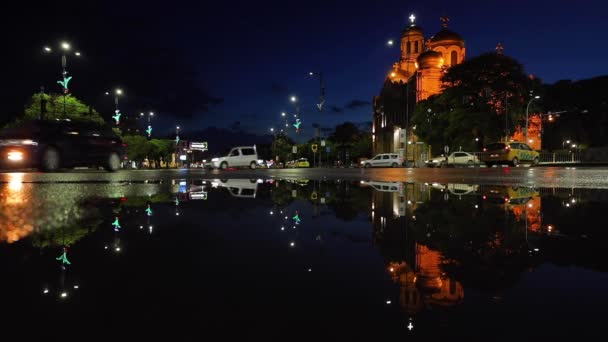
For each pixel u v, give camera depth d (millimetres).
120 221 2039
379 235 1704
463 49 62031
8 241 1507
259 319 759
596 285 981
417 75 61500
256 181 6953
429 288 959
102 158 13039
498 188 4977
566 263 1214
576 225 1994
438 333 699
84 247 1407
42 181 6652
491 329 713
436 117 47750
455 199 3475
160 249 1392
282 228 1885
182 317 767
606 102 57062
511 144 31359
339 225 1990
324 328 725
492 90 43250
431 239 1619
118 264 1173
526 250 1392
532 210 2637
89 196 3600
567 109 58406
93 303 838
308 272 1118
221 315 785
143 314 775
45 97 35812
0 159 10812
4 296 869
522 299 876
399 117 75312
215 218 2195
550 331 705
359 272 1124
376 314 793
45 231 1731
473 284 995
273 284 996
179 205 2877
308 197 3686
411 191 4531
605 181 6848
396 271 1113
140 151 73562
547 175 10023
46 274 1052
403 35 77875
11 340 647
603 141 57062
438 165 45156
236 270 1135
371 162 48469
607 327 723
